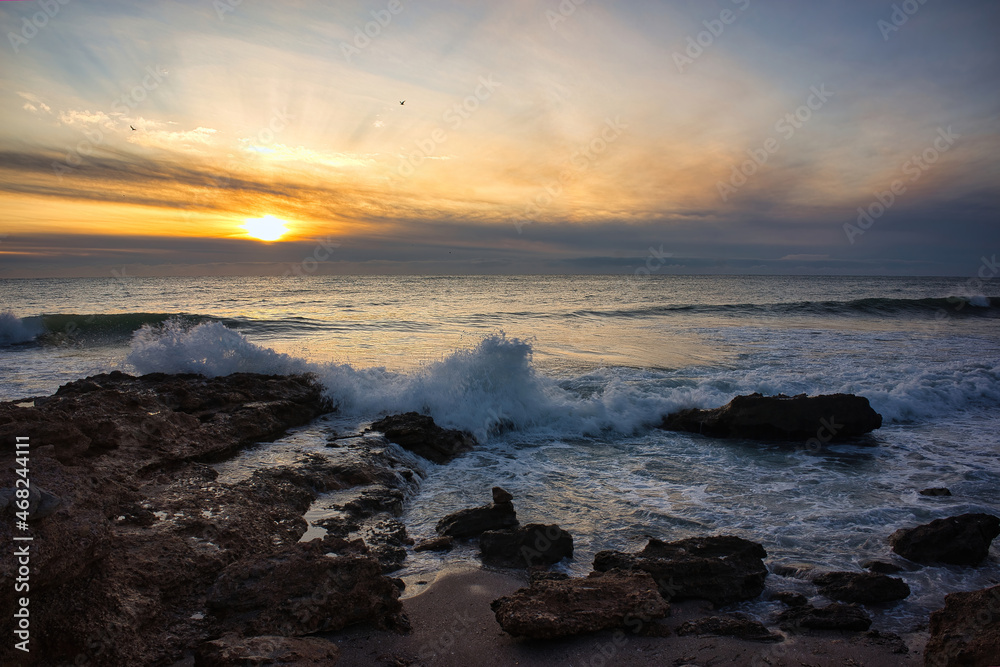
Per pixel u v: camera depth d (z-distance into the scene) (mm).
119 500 5438
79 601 3744
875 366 15547
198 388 9922
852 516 6684
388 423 9477
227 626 4176
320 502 6719
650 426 10984
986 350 18781
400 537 6031
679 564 5082
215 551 4977
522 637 4266
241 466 7461
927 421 11430
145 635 3914
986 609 3906
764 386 13094
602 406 11156
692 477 8141
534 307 35031
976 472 8273
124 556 4465
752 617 4648
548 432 10555
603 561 5309
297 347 17656
